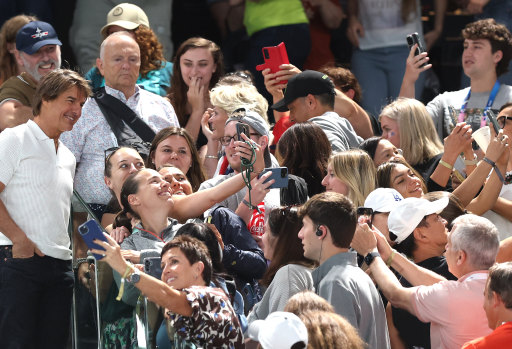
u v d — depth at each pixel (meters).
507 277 15.26
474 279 16.36
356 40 32.56
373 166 20.31
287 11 32.00
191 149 21.84
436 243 18.11
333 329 13.46
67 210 18.58
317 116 23.73
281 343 13.02
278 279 16.47
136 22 27.31
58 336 18.41
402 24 32.28
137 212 18.44
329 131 23.03
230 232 18.66
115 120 23.62
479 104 26.78
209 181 20.47
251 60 32.38
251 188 18.50
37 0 31.48
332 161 20.30
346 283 16.06
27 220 18.03
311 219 16.53
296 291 16.23
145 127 23.84
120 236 18.56
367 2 32.28
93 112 23.53
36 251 18.08
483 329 16.16
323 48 33.09
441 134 27.19
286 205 19.62
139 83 26.92
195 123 26.36
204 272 16.19
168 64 27.77
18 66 24.75
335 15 32.91
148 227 18.47
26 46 24.22
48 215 18.14
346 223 16.41
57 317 18.38
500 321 15.46
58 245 18.36
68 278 18.53
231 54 33.72
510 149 22.23
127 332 17.19
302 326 13.19
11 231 17.80
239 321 16.50
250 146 18.19
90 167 23.16
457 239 16.58
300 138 21.23
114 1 31.16
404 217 17.94
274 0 31.98
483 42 26.59
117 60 24.05
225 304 15.81
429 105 27.50
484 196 21.02
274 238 17.61
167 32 32.22
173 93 27.00
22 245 17.88
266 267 18.53
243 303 17.33
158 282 15.26
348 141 23.45
